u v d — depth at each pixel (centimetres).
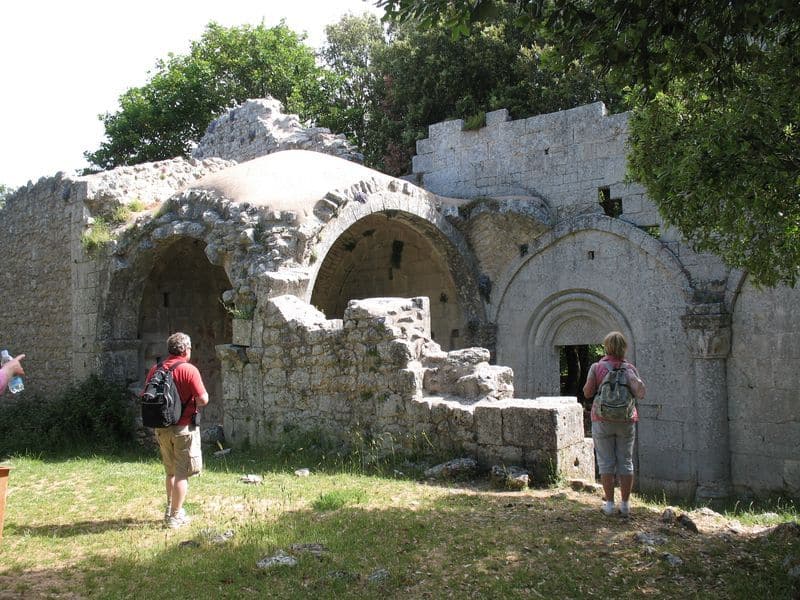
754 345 1213
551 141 1507
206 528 607
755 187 715
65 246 1549
